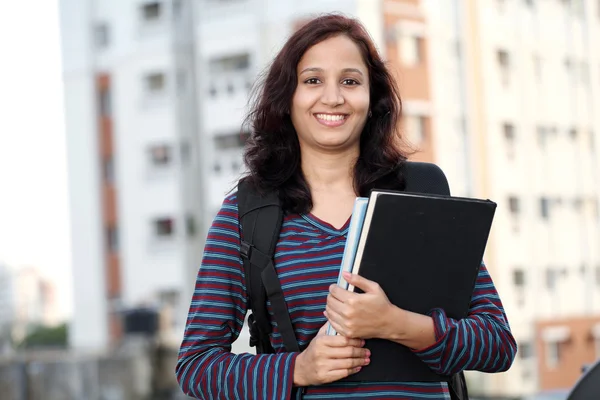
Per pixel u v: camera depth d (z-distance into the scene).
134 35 38.75
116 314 38.75
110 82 39.78
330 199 2.20
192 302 2.17
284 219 2.15
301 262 2.09
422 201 1.91
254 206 2.15
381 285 1.95
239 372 2.02
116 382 14.04
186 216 37.59
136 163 38.84
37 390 12.28
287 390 1.97
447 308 2.01
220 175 36.09
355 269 1.93
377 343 1.99
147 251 38.78
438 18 29.50
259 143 2.24
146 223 38.78
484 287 2.17
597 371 2.70
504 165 30.81
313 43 2.21
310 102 2.17
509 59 31.11
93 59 40.06
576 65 32.69
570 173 32.44
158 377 14.98
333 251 2.10
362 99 2.19
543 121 31.88
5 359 12.24
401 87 2.38
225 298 2.14
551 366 30.50
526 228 31.22
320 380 1.95
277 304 2.08
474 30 30.03
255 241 2.12
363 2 27.67
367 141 2.29
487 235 1.98
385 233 1.91
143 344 15.16
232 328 2.16
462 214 1.94
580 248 32.41
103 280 39.56
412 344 1.95
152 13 38.41
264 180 2.17
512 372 28.36
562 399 3.97
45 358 12.55
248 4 33.59
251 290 2.12
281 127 2.23
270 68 2.27
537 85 31.75
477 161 29.92
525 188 31.30
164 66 37.84
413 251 1.94
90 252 40.03
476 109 30.00
